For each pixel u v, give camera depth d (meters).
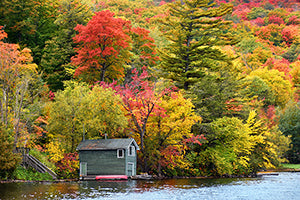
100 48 60.41
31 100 50.16
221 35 66.31
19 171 42.62
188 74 65.25
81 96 50.72
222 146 57.22
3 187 36.25
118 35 60.97
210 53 65.44
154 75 67.00
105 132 51.88
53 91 66.94
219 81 64.69
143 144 51.59
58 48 67.69
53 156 48.22
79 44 69.62
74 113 49.28
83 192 35.03
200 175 55.69
